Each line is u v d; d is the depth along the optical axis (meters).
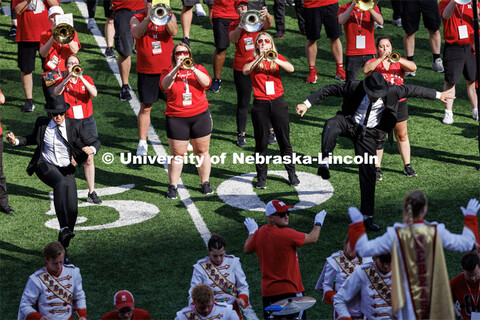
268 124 37.72
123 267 32.25
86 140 32.69
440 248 18.59
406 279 18.53
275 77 37.34
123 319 23.73
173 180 37.94
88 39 54.59
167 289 30.75
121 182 39.53
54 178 32.31
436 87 48.06
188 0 50.94
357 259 25.34
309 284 30.89
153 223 35.72
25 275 31.84
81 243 34.06
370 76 32.12
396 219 35.50
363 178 34.12
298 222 35.56
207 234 34.72
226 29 46.28
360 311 23.41
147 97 40.62
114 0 45.34
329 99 47.88
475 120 44.75
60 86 36.75
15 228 35.34
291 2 59.91
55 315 25.69
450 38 42.62
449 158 40.97
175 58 36.22
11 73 50.72
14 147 42.81
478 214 35.53
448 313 18.58
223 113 46.16
